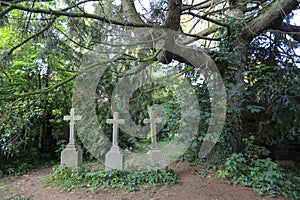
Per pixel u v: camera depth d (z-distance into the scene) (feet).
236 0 16.22
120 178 12.74
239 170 12.14
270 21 14.58
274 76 15.06
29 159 18.86
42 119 19.67
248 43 15.66
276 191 10.62
